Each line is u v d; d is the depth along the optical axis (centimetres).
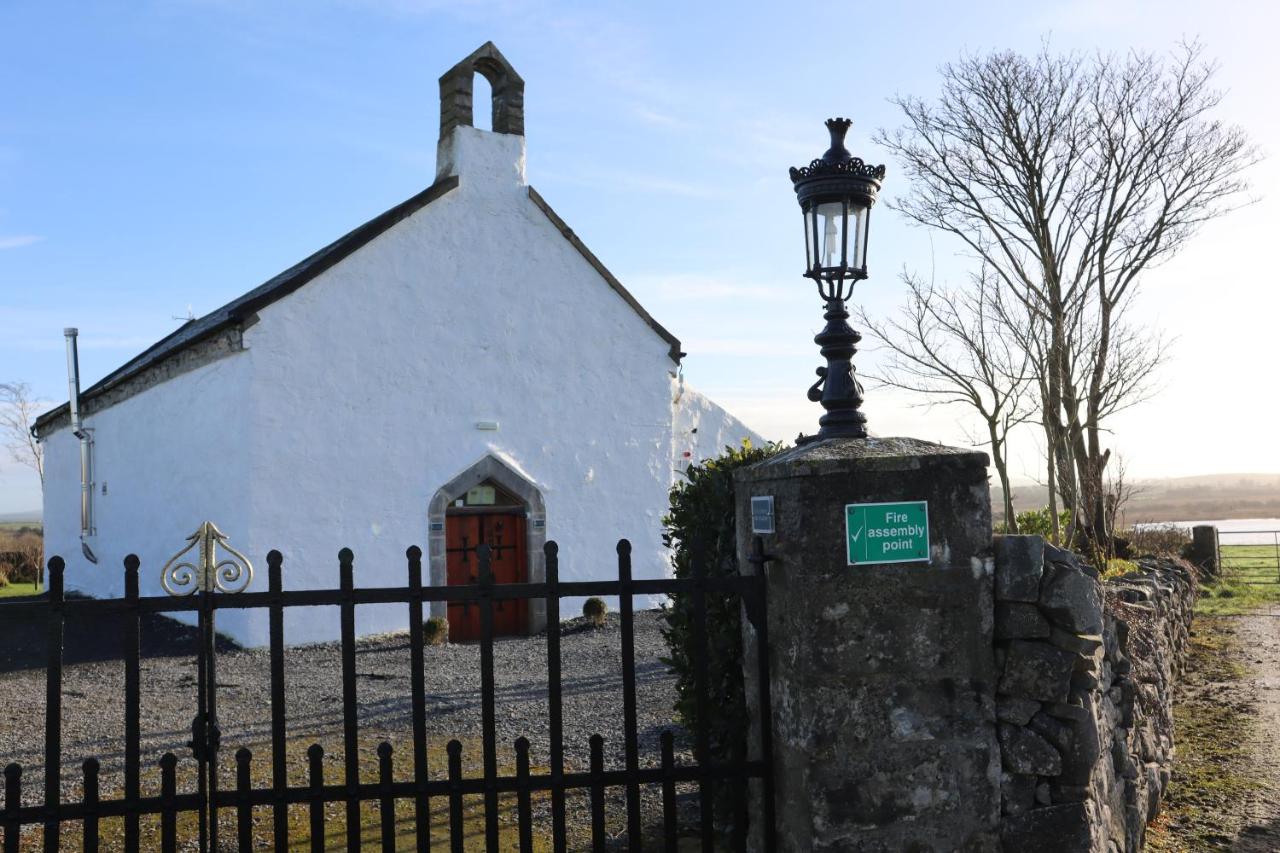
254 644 1326
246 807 397
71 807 384
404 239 1466
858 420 462
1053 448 1004
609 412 1653
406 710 937
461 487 1494
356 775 405
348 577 407
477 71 1603
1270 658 1213
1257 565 2370
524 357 1572
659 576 1680
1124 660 591
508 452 1542
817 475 419
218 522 1405
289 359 1364
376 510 1422
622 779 428
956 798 424
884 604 421
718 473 548
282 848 397
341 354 1407
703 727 438
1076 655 434
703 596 441
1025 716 432
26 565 2898
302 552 1362
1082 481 1244
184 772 720
